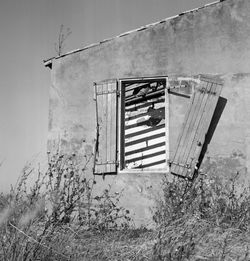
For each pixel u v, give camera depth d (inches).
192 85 318.0
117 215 304.2
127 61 337.4
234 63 311.3
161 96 360.5
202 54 318.7
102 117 339.0
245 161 299.3
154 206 310.3
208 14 320.8
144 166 362.6
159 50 329.7
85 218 282.4
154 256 196.7
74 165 324.5
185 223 223.8
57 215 215.8
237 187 297.0
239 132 303.7
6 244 184.1
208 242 210.2
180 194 292.4
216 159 305.7
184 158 311.7
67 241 201.3
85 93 348.8
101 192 328.5
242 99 306.7
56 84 360.2
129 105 367.9
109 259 203.5
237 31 313.1
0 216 192.1
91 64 349.4
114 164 327.6
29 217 195.3
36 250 184.5
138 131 366.0
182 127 315.0
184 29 325.1
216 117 310.5
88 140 341.4
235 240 219.6
